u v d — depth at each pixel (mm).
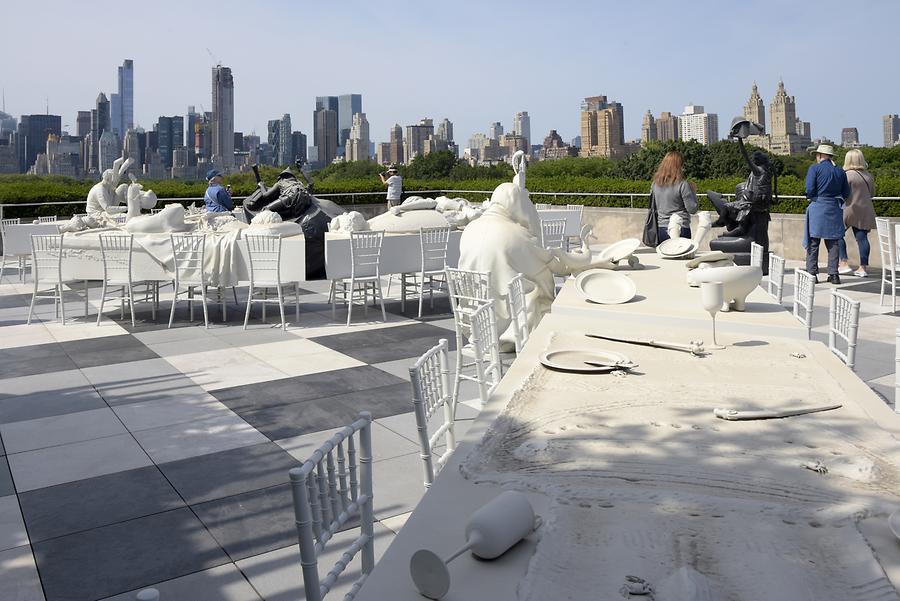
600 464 1759
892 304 8156
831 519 1453
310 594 1663
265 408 5035
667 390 2369
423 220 9289
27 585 2828
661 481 1655
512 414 2146
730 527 1434
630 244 5441
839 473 1687
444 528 1486
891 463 1742
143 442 4410
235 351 6770
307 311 8883
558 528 1439
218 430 4602
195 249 7992
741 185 9430
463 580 1294
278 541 3148
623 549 1358
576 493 1592
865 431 1969
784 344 3018
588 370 2570
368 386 5523
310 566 1657
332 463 1892
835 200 9531
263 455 4160
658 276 4875
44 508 3520
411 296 9789
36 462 4121
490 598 1237
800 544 1363
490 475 1716
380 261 8188
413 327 7770
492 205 6043
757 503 1523
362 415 2057
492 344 4086
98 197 11062
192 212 11977
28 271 12703
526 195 6133
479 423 2080
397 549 1414
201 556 3031
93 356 6676
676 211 8203
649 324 3506
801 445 1869
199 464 4047
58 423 4801
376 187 20438
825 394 2309
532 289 5844
